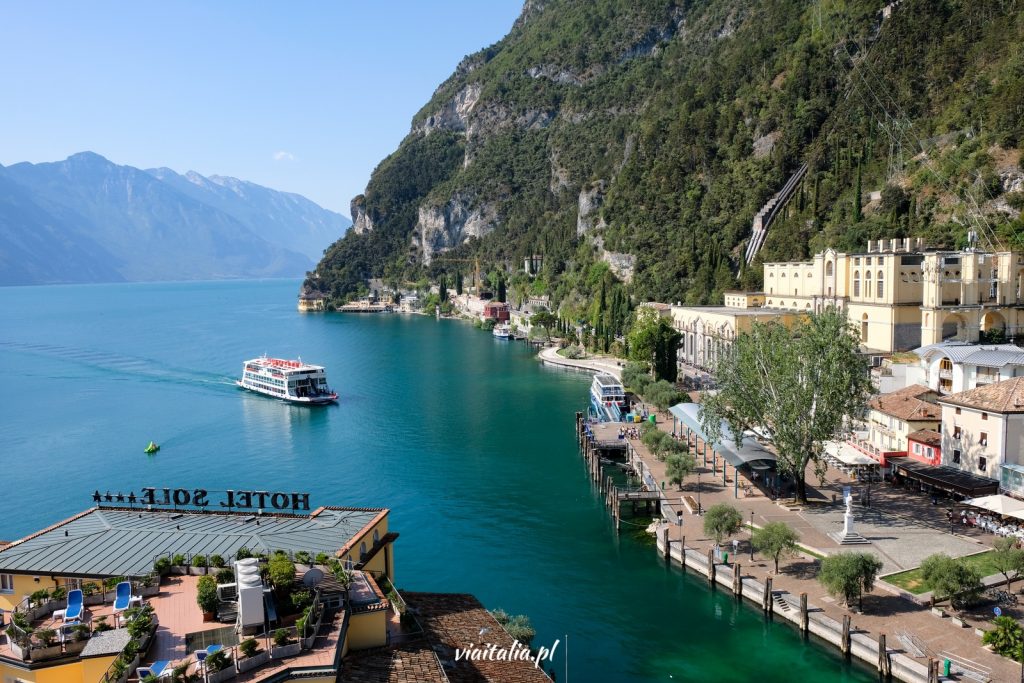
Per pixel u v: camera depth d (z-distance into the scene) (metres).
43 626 35.94
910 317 129.25
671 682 52.94
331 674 32.53
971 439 79.25
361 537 47.47
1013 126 167.25
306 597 36.69
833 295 147.50
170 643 34.06
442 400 164.50
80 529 48.59
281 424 144.38
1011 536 65.69
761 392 83.94
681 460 88.75
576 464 112.38
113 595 39.25
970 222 157.12
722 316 157.75
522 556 77.69
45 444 130.62
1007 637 48.56
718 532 68.94
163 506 96.12
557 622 62.91
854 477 91.19
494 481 104.88
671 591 67.75
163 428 142.00
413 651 37.66
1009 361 86.88
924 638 52.31
